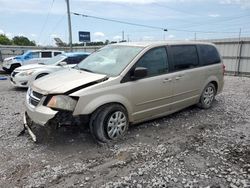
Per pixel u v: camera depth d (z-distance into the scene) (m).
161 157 3.78
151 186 3.04
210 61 6.29
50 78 4.55
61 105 3.87
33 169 3.46
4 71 17.58
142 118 4.82
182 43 5.61
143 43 5.11
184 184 3.08
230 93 9.07
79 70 4.89
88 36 25.92
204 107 6.34
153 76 4.80
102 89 4.11
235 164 3.56
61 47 30.05
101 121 4.13
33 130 4.53
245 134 4.76
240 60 16.97
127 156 3.81
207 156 3.81
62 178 3.23
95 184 3.09
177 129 4.98
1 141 4.37
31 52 16.34
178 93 5.34
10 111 6.39
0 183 3.13
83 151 4.00
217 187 3.02
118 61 4.71
